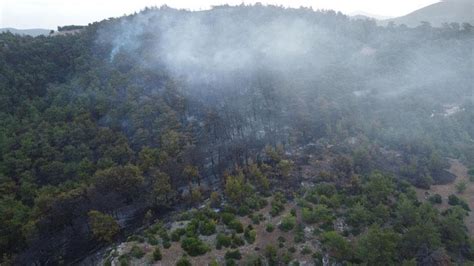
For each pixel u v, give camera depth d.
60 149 78.75
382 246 42.81
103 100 92.94
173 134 78.06
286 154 74.94
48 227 59.16
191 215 58.56
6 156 72.81
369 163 66.75
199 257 48.06
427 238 44.44
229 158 78.38
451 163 71.56
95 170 72.00
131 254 48.53
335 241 45.53
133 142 82.50
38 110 91.25
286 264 45.94
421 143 71.94
